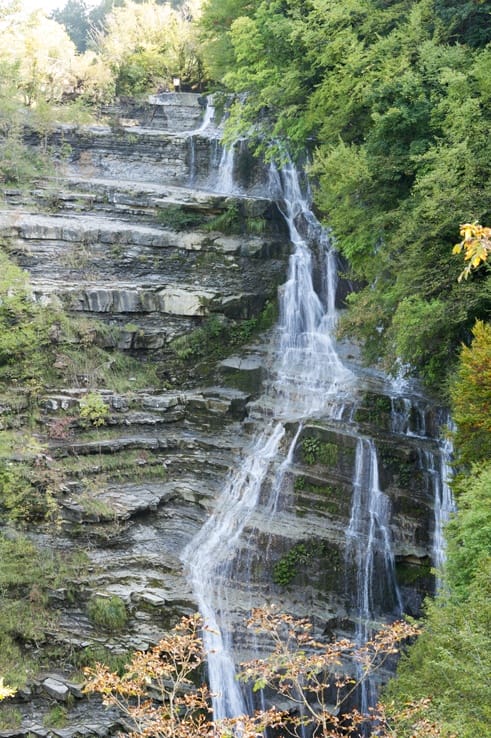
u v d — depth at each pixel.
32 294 29.91
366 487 25.50
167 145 41.16
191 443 28.78
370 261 25.91
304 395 29.20
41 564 24.53
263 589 24.16
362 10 27.19
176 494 27.31
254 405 29.56
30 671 22.41
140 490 27.05
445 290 22.27
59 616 23.55
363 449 25.80
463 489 18.06
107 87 46.66
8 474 25.77
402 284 22.64
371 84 25.38
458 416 18.92
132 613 23.00
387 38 25.77
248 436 28.77
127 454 27.91
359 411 27.58
